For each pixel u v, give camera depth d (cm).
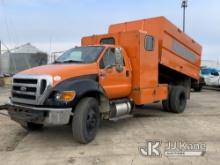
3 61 3019
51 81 637
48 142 700
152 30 1001
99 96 745
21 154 613
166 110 1124
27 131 803
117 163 556
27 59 3142
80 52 793
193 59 1259
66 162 564
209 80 2389
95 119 702
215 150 635
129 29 1071
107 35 921
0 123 901
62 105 636
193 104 1388
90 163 558
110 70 774
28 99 655
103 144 682
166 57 1020
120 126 873
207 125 885
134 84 873
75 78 675
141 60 870
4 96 1633
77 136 666
